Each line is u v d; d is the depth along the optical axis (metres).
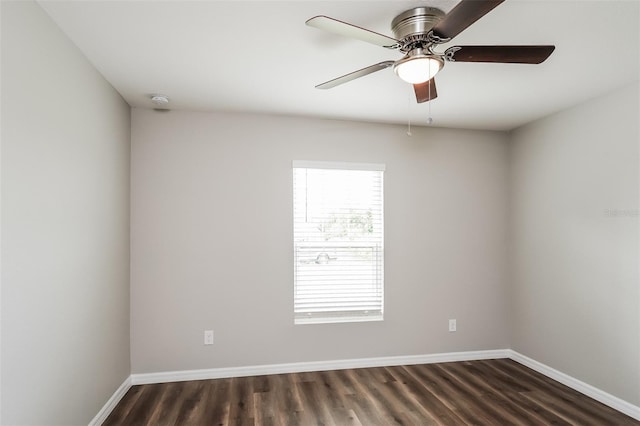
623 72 2.44
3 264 1.46
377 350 3.56
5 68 1.47
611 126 2.78
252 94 2.86
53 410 1.86
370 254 3.59
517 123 3.62
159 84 2.66
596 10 1.74
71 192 2.05
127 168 3.04
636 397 2.58
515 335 3.77
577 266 3.05
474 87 2.71
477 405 2.76
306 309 3.43
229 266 3.28
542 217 3.42
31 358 1.66
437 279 3.70
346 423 2.50
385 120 3.54
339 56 2.23
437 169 3.73
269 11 1.76
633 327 2.61
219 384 3.11
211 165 3.28
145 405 2.73
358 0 1.67
